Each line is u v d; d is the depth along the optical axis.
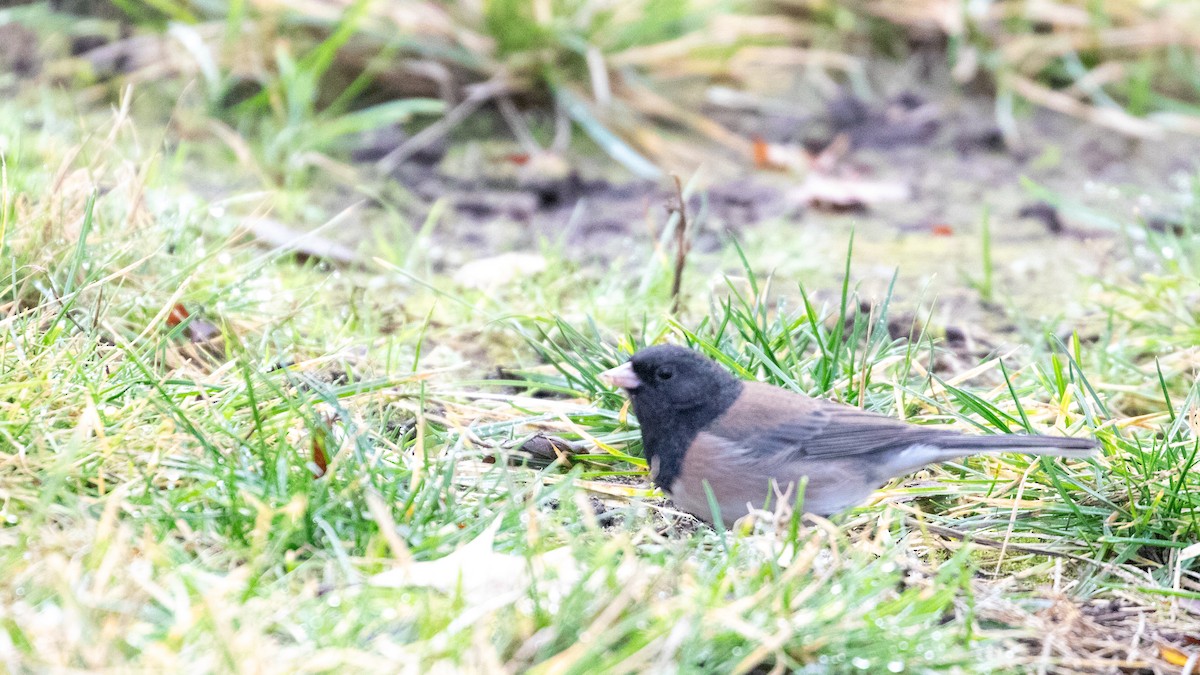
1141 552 7.50
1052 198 13.23
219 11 15.19
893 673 5.82
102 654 5.10
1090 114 16.47
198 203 11.32
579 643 5.48
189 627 5.35
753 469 7.46
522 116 15.60
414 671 5.26
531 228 13.23
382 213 13.30
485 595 6.01
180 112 14.36
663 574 5.98
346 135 14.84
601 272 11.98
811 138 15.80
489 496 7.36
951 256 12.91
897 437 7.50
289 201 12.87
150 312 9.14
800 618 5.82
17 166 9.92
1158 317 10.96
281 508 6.44
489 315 10.45
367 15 15.13
